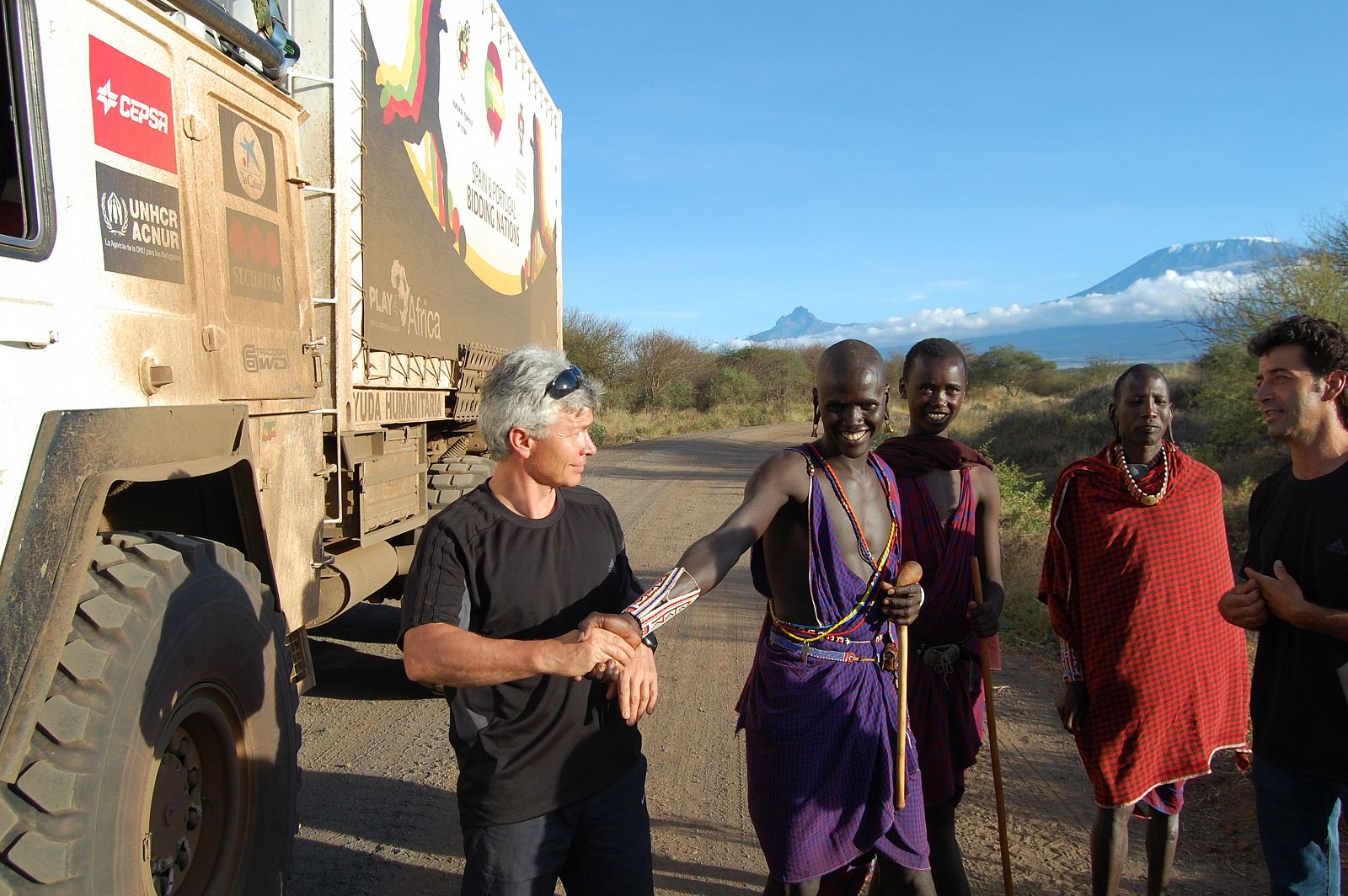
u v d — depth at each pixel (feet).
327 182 15.64
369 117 17.03
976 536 10.38
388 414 18.80
